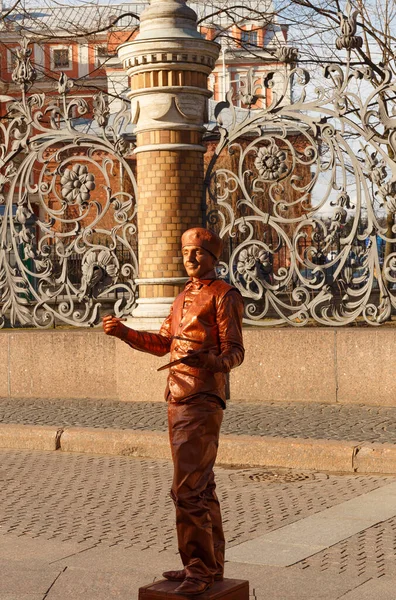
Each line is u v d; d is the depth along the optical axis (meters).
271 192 11.80
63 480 8.95
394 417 10.66
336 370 11.59
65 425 10.70
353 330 11.55
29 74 12.83
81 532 7.08
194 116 11.97
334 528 7.08
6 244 13.09
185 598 4.57
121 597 5.57
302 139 17.73
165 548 6.61
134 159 15.88
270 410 11.28
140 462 9.74
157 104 11.88
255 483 8.72
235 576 5.96
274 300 11.91
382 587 5.70
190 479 4.73
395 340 11.34
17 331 13.27
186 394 4.82
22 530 7.17
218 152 12.05
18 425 10.72
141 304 12.16
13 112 13.05
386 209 11.24
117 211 12.38
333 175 11.45
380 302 11.48
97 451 10.20
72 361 12.71
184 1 12.29
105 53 21.86
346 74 11.45
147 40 11.78
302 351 11.73
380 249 11.69
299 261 11.71
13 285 13.09
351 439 9.48
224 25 27.09
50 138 12.76
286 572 6.03
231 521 7.34
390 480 8.74
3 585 5.83
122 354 12.30
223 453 9.67
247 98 11.83
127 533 7.02
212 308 4.93
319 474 9.08
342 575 5.95
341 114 11.44
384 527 7.10
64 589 5.74
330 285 11.65
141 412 11.43
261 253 11.82
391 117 11.25
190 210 12.02
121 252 12.62
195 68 11.93
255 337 11.93
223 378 4.93
